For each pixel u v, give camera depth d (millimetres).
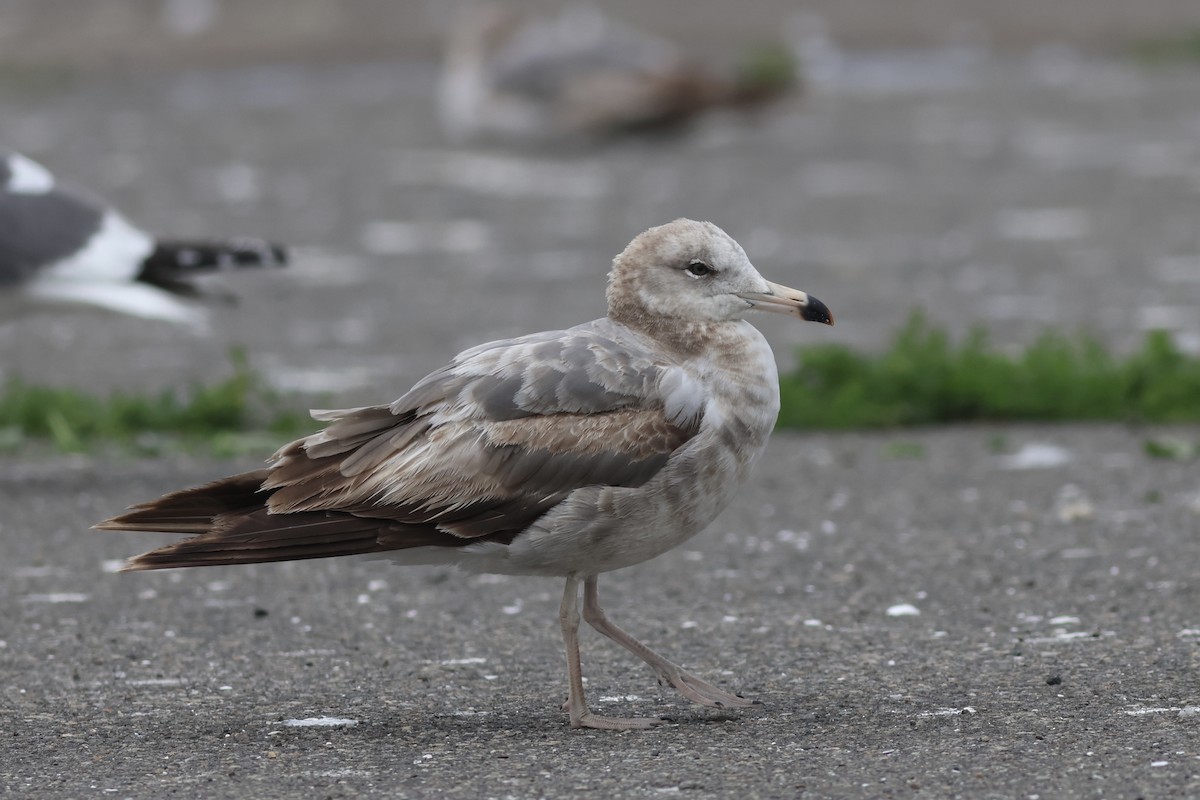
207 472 14664
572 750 8039
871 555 11789
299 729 8484
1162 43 51750
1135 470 13969
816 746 7965
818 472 14438
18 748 8234
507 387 8391
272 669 9570
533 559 8430
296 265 25516
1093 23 55156
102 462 15125
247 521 8148
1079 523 12344
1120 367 16922
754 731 8266
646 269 8922
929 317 21172
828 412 16344
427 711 8781
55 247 14148
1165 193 30094
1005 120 39656
